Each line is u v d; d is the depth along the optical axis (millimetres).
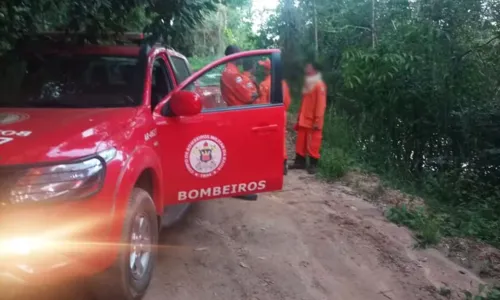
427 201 8164
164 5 5426
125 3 5473
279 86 4691
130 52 4887
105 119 3875
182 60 6211
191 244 5090
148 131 4109
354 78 10516
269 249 5203
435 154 10789
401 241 5941
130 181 3541
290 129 10867
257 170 4664
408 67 10148
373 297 4656
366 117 10875
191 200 4527
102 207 3291
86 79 4742
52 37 5297
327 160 8492
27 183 3131
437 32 10344
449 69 10266
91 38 5312
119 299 3578
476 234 6949
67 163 3238
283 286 4562
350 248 5469
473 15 11008
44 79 4773
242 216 5895
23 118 3896
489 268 5855
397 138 10766
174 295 4195
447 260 5742
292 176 7984
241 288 4438
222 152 4543
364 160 9961
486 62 10547
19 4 5242
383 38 11094
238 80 4684
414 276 5164
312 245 5391
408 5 11859
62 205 3162
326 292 4590
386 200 7395
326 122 10562
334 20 12906
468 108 10539
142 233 3828
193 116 4438
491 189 9648
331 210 6547
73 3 5129
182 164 4441
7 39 5332
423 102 10430
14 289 3854
